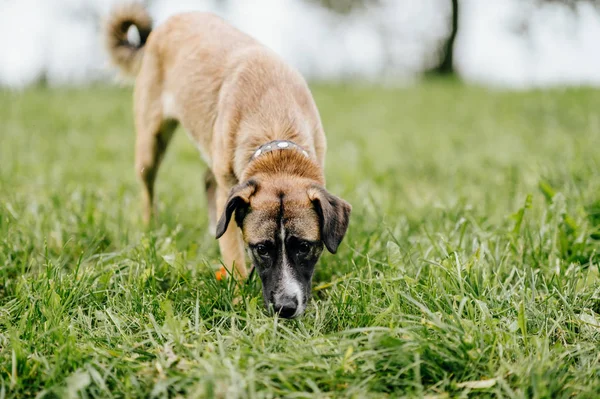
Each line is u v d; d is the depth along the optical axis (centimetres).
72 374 291
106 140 1023
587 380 292
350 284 396
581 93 1529
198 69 505
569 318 351
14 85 1802
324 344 320
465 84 2119
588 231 442
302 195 376
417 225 520
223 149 452
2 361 309
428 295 355
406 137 1067
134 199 629
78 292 371
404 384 290
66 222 510
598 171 610
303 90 464
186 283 404
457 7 2594
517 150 880
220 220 372
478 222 488
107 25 612
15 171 707
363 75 2503
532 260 418
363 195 615
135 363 306
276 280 369
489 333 320
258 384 285
